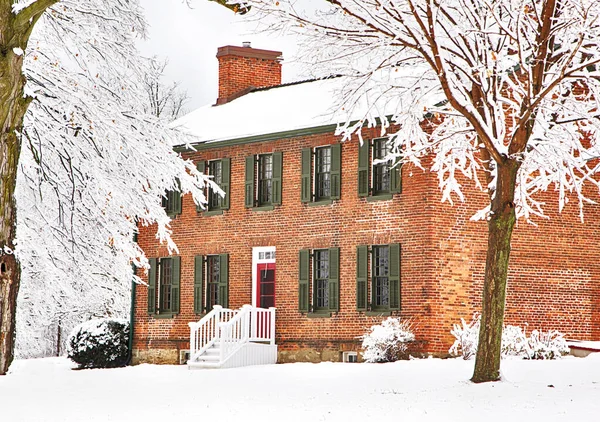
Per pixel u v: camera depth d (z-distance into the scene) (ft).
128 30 90.99
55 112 86.84
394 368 88.79
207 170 119.65
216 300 118.21
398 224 101.30
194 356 107.76
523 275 102.47
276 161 112.78
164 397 72.95
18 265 63.62
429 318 97.91
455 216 99.86
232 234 116.67
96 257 99.76
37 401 70.33
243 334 108.58
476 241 100.73
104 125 85.92
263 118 118.01
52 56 88.07
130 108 91.35
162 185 92.43
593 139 84.79
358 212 104.68
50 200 95.71
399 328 98.89
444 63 69.87
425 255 98.78
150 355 123.75
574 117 75.36
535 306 102.78
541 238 103.81
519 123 70.95
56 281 97.91
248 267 114.73
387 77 78.48
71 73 87.81
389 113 101.76
